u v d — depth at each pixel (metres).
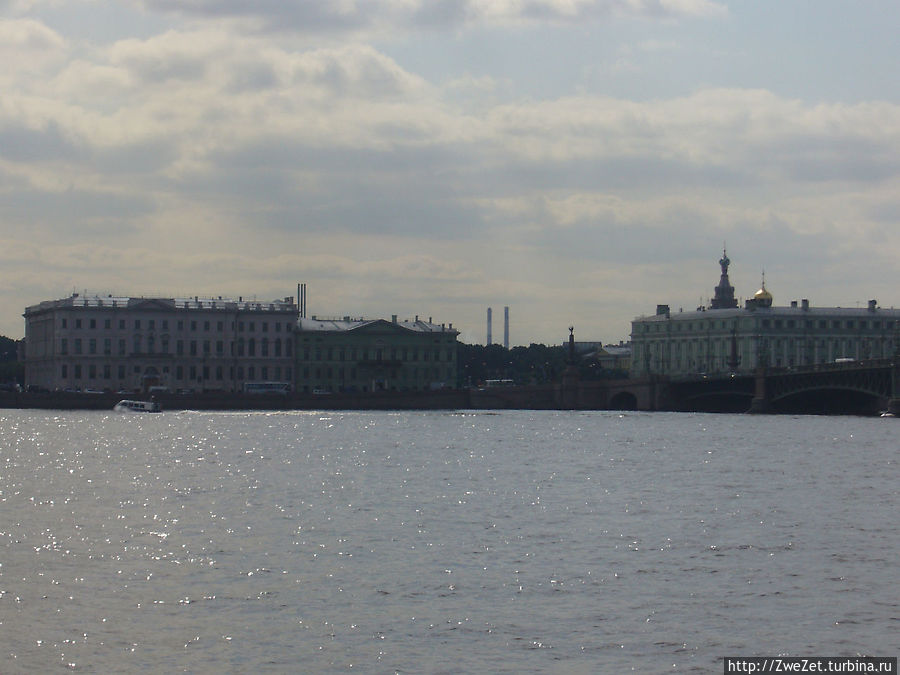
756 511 138.38
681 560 108.06
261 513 134.75
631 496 152.62
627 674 77.88
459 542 116.38
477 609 91.00
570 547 114.12
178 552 110.44
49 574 100.81
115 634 84.31
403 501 146.00
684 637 84.75
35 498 146.50
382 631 85.50
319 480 170.38
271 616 88.75
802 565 106.25
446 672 77.81
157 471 182.50
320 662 79.31
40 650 81.00
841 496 153.38
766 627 87.06
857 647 83.00
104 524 125.88
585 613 90.12
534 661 79.88
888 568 105.06
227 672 77.62
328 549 112.44
